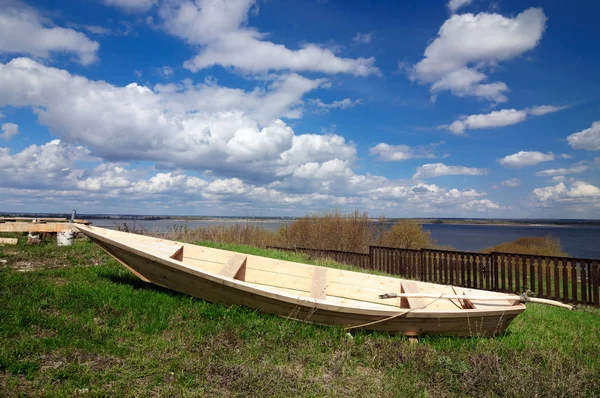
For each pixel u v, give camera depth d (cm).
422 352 550
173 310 635
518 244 2834
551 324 768
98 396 367
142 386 394
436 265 1307
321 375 461
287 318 627
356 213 2075
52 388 374
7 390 362
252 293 623
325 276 777
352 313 598
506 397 436
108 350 468
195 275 649
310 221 2166
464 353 560
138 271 732
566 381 464
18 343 455
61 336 488
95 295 675
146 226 1705
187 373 430
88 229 776
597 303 961
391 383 451
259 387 413
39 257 1088
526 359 538
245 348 517
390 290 763
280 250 1855
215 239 1897
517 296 640
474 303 689
